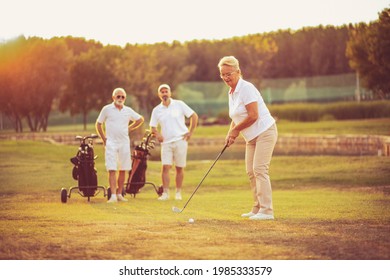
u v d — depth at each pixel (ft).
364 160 61.93
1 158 70.23
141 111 166.61
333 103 143.74
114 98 38.06
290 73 185.78
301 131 113.19
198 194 43.78
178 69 187.21
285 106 148.05
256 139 27.07
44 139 105.50
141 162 40.57
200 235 22.80
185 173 60.75
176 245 21.08
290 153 83.92
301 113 143.74
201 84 194.39
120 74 150.61
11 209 33.37
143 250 20.49
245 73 188.65
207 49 198.39
